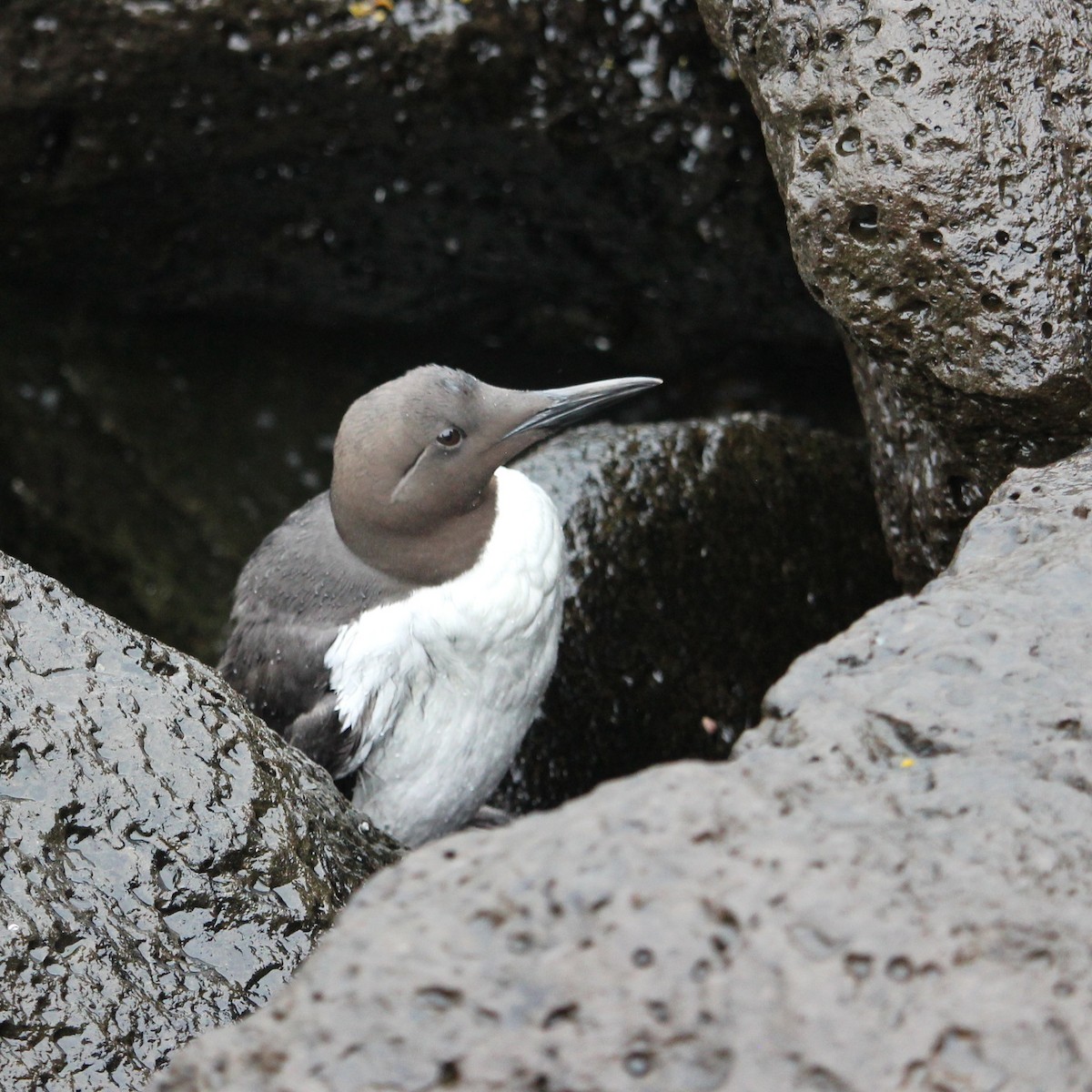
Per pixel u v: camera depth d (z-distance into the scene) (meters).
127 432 17.50
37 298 17.53
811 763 5.75
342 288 16.77
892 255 9.04
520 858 5.25
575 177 14.12
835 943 4.94
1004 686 6.02
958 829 5.40
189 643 16.69
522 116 13.50
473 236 15.49
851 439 14.16
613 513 12.52
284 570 11.02
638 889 5.06
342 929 5.30
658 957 4.95
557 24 12.84
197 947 7.41
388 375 17.31
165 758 7.74
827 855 5.14
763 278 14.68
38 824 7.32
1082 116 8.91
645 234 14.59
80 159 14.66
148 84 13.66
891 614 6.49
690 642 12.48
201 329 17.69
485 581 10.51
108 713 7.75
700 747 12.36
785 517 13.05
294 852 7.85
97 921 7.23
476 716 11.08
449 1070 4.94
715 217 14.05
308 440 17.30
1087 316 8.90
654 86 13.04
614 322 16.22
